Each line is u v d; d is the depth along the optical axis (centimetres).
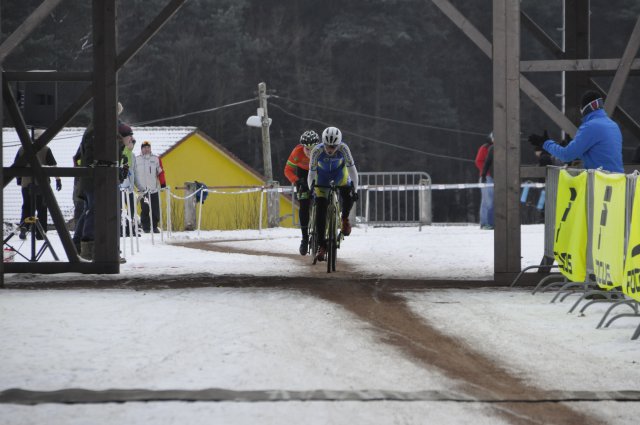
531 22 2858
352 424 1160
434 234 4906
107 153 2644
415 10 15788
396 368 1459
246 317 1922
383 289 2375
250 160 15525
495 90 2419
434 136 15988
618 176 1858
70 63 12512
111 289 2366
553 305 2112
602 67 2359
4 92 2564
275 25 15625
